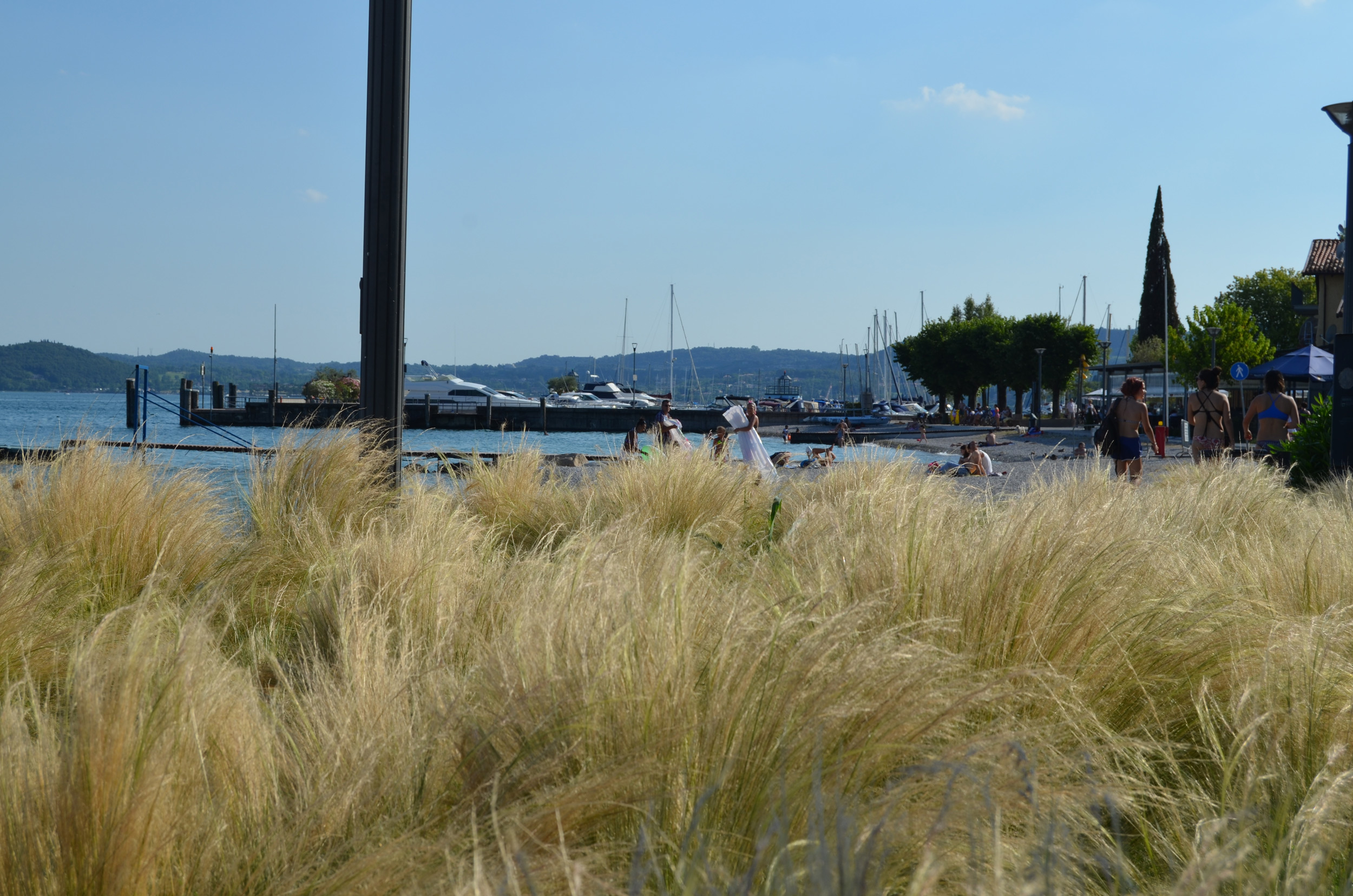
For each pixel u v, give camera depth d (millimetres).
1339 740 2619
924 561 3539
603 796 2057
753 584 3670
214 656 2896
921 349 84188
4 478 5184
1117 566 3516
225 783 2184
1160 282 87250
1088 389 87812
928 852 1700
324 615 3904
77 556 4438
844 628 2611
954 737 2434
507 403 80688
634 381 122062
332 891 1844
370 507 6355
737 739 2203
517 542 6660
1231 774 2414
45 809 1919
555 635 2730
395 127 6684
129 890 1833
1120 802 2268
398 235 6738
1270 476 7535
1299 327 75500
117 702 2074
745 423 14805
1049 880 1668
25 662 2639
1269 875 1831
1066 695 2832
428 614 3852
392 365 6750
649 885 1880
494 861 1913
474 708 2516
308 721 2596
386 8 6609
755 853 1890
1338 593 4031
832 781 2111
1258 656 3100
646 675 2418
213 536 5250
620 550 3910
